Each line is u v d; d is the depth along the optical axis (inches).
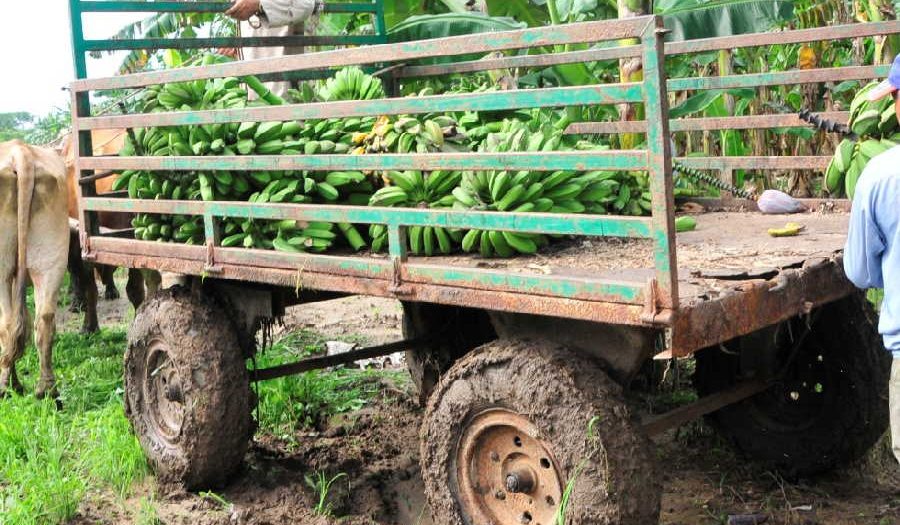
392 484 193.5
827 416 174.6
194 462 181.0
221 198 176.6
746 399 185.2
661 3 259.9
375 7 245.8
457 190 150.3
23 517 171.6
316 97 210.2
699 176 197.0
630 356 128.4
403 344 207.6
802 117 184.5
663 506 173.9
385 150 165.2
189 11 210.5
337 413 237.0
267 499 185.0
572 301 120.1
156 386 195.0
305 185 165.2
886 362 170.6
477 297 130.3
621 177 166.1
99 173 196.2
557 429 126.3
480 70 213.2
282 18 224.7
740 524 162.7
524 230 125.4
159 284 291.9
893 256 121.7
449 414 139.1
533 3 326.6
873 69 177.2
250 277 163.0
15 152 255.8
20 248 251.9
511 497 137.3
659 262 111.1
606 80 306.3
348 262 146.2
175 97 186.5
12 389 260.1
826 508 170.7
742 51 299.4
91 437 215.8
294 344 295.6
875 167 122.8
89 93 192.1
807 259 138.6
